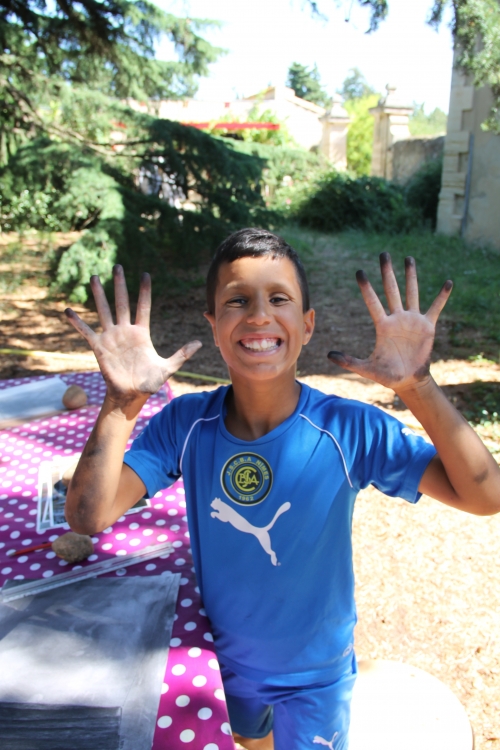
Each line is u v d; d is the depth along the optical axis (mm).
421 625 2488
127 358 1196
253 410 1298
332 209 13383
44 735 1076
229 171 8695
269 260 1208
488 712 2086
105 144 8820
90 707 1126
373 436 1271
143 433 1446
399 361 1126
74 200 7578
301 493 1270
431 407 1134
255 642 1324
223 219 8789
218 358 6074
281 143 18203
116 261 7371
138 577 1552
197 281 9031
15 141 8578
